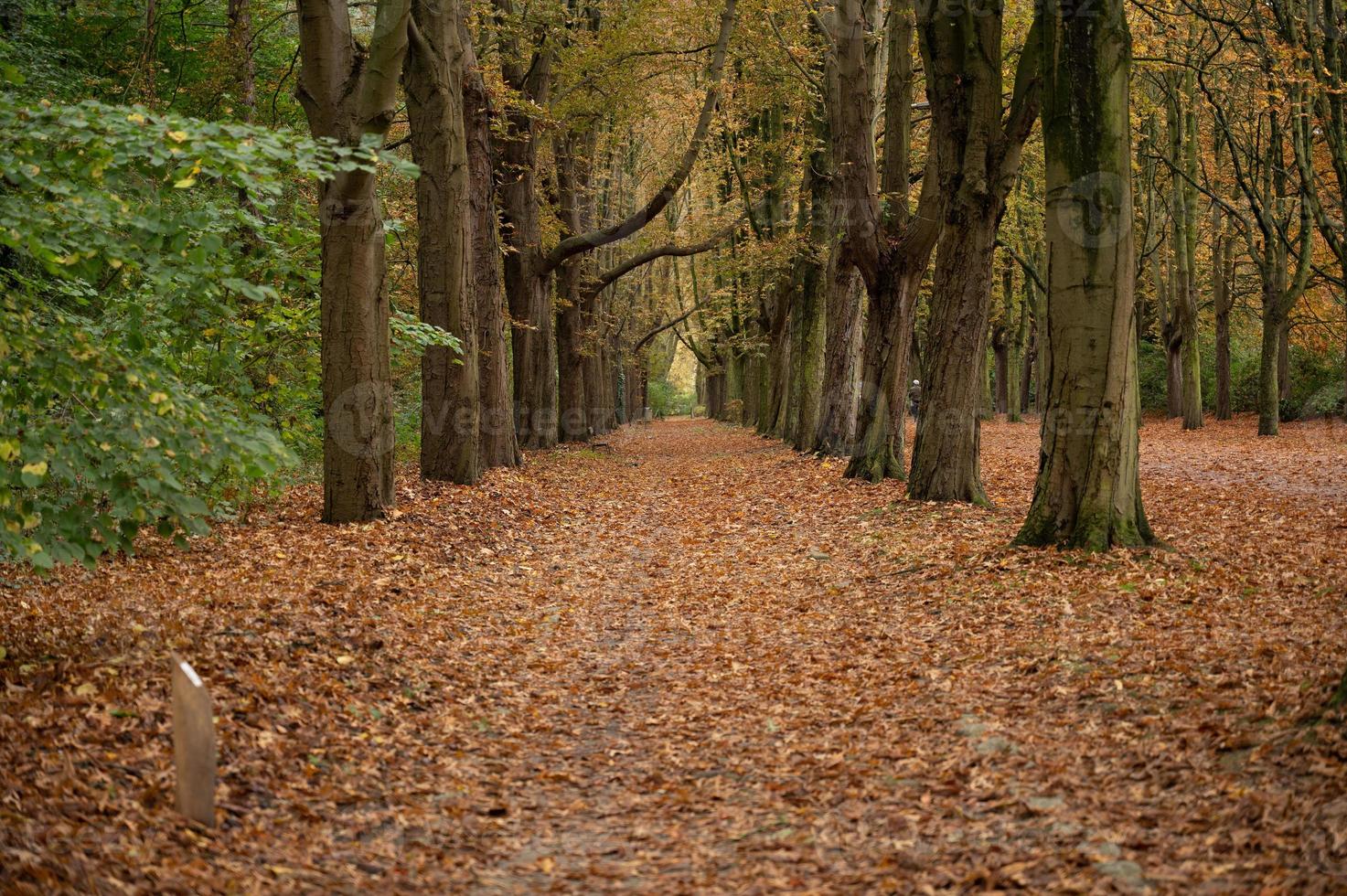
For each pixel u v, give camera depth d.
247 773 5.70
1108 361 10.53
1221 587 9.12
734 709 7.62
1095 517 10.62
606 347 41.19
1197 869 4.43
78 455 6.46
